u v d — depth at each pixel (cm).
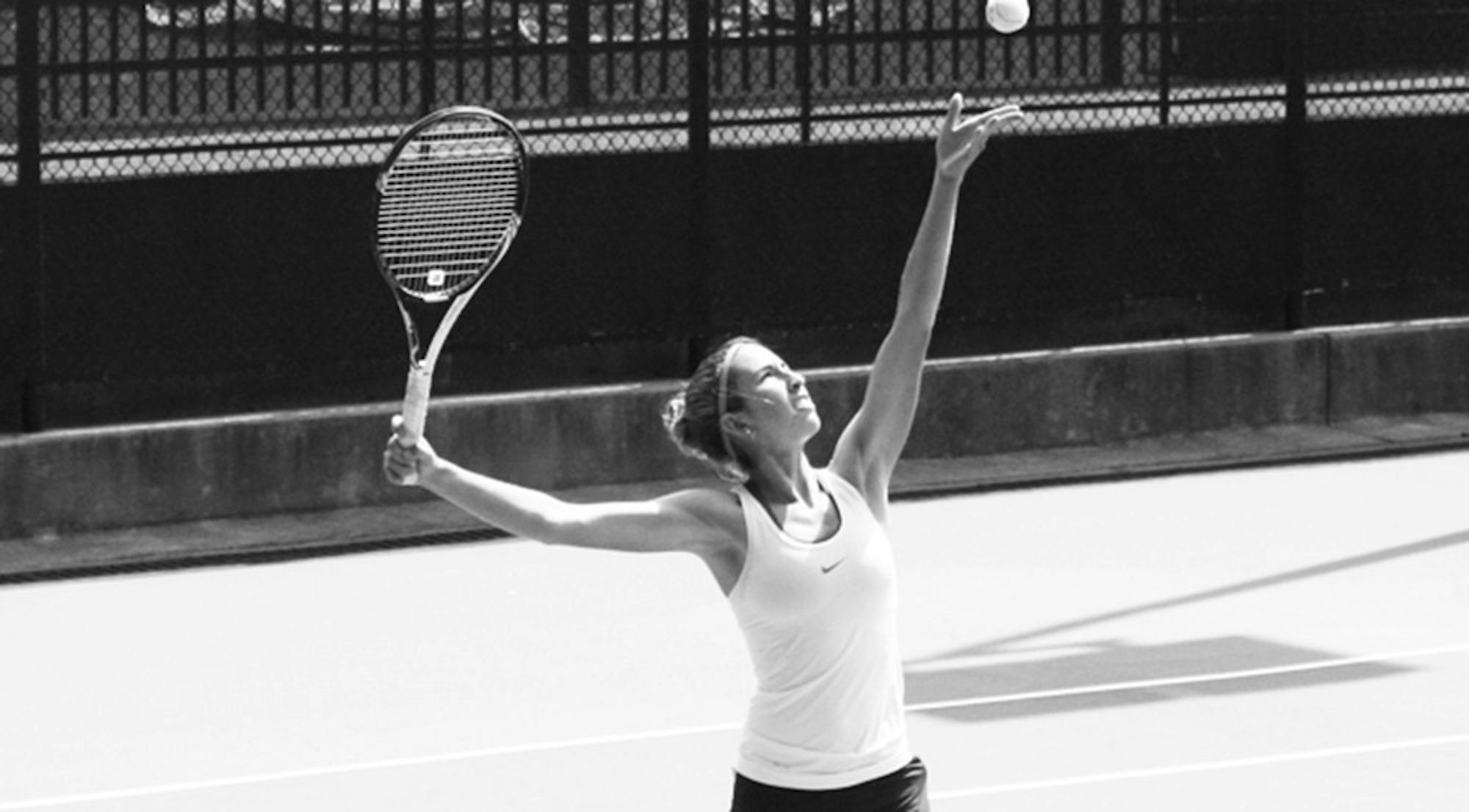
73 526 3294
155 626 2909
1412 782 2244
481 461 3491
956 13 3725
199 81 3338
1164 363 3872
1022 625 2866
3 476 3247
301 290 3428
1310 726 2428
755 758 1449
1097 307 3866
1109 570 3141
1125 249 3872
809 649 1425
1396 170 4028
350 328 3456
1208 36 3884
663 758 2353
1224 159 3919
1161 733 2411
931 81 3722
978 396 3766
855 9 3675
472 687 2623
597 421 3556
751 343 1463
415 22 3434
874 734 1445
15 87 3247
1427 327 4031
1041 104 3794
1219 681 2602
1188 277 3919
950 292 3775
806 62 3653
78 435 3288
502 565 3195
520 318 3556
